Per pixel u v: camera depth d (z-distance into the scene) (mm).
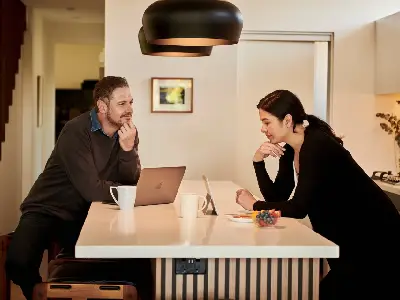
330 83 6371
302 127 3107
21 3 8688
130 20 6125
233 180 6301
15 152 8742
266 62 6391
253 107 6414
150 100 6195
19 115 9000
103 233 2463
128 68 6156
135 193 3139
